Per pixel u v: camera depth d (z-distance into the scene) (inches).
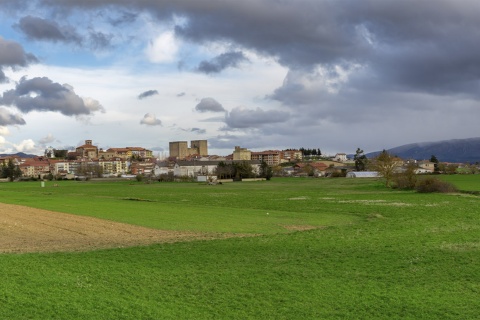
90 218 2669.8
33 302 920.3
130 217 2696.9
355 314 880.3
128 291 1017.5
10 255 1421.0
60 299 944.3
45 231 2107.5
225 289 1039.6
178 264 1293.1
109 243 1739.7
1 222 2485.2
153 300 954.7
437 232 1855.3
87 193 5649.6
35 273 1149.1
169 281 1105.4
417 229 1959.9
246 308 914.1
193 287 1055.0
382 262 1296.8
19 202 4116.6
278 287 1053.8
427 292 1003.3
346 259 1343.5
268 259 1359.5
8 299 935.7
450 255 1366.9
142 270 1213.7
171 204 3713.1
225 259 1362.0
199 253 1460.4
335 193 4793.3
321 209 3075.8
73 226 2289.6
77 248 1617.9
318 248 1533.0
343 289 1035.9
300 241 1689.2
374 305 925.2
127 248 1576.0
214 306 925.2
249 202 3814.0
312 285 1066.7
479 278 1106.1
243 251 1491.1
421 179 5088.6
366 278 1129.4
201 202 3914.9
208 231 2066.9
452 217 2395.4
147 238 1866.4
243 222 2400.3
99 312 874.8
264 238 1787.6
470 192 4372.5
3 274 1133.1
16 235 1980.8
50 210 3243.1
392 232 1886.1
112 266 1258.0
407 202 3410.4
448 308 901.2
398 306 918.4
